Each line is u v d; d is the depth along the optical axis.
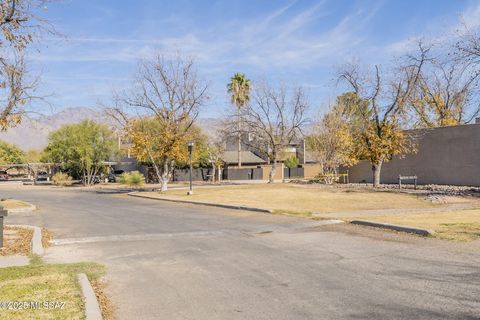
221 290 7.26
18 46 11.42
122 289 7.45
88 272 8.52
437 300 6.45
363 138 32.22
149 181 61.41
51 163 66.31
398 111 31.28
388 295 6.75
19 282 7.49
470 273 7.94
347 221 15.23
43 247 11.45
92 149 58.75
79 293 6.83
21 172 93.81
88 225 15.96
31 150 97.38
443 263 8.77
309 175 73.69
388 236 12.20
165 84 35.41
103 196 34.69
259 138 46.03
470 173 28.56
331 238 12.18
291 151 74.19
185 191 35.50
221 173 67.31
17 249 11.02
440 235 11.78
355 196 25.70
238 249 10.88
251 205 22.05
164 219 17.69
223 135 45.78
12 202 26.33
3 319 5.59
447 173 30.08
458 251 9.88
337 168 40.25
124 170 70.19
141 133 35.62
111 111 35.75
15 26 11.14
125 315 6.13
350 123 37.53
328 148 37.72
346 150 36.06
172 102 35.69
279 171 70.75
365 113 32.31
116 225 15.91
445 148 30.23
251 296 6.89
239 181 61.72
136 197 32.72
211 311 6.22
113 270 8.84
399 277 7.80
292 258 9.65
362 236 12.38
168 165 38.03
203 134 59.16
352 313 5.99
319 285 7.40
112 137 60.41
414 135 32.25
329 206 21.41
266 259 9.61
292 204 22.59
